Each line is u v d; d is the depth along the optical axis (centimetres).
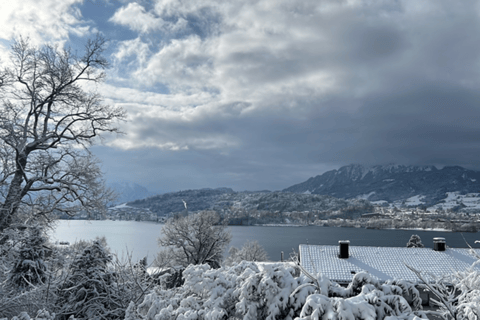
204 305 630
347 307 472
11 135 1923
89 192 2183
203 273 680
